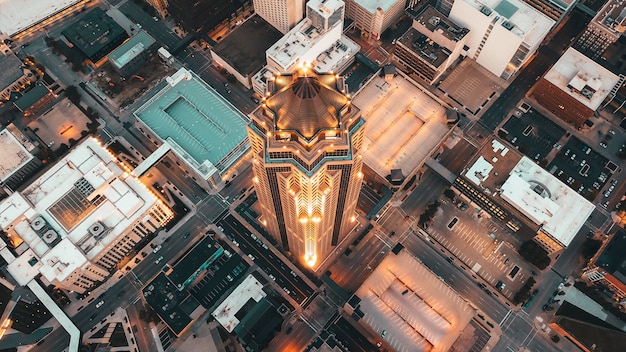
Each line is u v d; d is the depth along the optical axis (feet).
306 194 607.78
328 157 552.00
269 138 521.65
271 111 496.64
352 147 557.33
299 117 491.31
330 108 495.00
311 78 482.28
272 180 619.26
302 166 549.95
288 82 520.42
